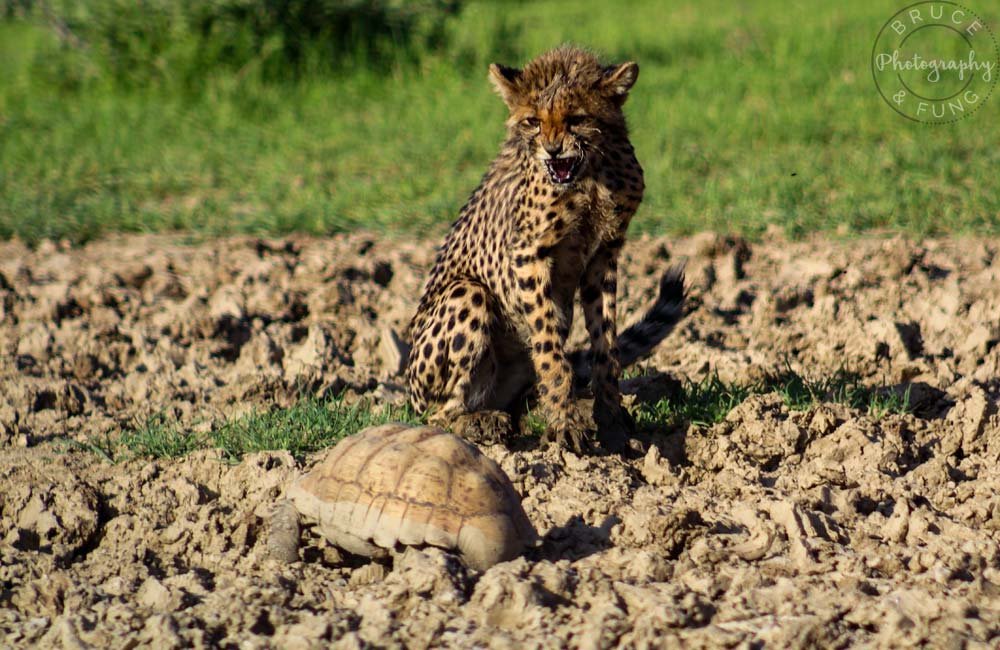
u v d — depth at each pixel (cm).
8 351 2103
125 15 4962
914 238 2536
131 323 2219
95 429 1733
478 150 3669
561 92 1466
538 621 1071
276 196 3275
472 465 1188
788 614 1088
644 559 1175
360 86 4662
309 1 4897
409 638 1054
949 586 1142
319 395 1792
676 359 1927
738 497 1383
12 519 1425
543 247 1527
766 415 1563
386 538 1143
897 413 1620
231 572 1245
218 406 1792
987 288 2148
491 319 1599
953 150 3238
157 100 4716
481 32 5162
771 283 2339
